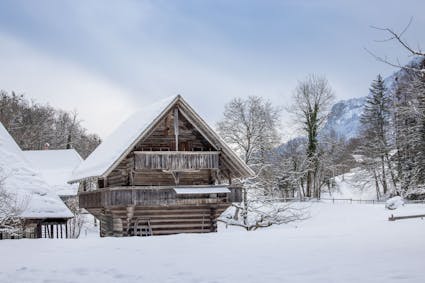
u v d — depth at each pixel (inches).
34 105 3937.0
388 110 2787.9
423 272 376.2
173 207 1326.3
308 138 2891.2
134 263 507.8
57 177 2709.2
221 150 1322.6
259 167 2439.7
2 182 1020.5
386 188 3053.6
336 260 464.4
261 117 2591.0
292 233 786.8
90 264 508.7
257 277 400.5
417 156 2716.5
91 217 2368.4
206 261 503.2
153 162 1267.2
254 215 1934.1
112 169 1210.6
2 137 1180.5
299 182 3002.0
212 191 1301.7
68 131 4215.1
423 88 851.4
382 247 544.1
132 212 1279.5
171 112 1301.7
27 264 519.5
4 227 952.9
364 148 3147.1
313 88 2874.0
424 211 2018.9
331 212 2274.9
